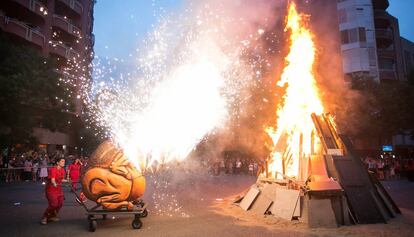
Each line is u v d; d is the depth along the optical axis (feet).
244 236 23.52
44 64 73.36
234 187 61.87
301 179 31.76
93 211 25.94
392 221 27.99
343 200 27.43
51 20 115.34
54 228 26.66
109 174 26.58
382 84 111.04
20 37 98.22
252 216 30.71
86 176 26.58
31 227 27.07
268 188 33.37
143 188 27.76
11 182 68.64
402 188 57.52
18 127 70.79
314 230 25.09
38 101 67.51
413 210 34.12
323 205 26.84
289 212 28.48
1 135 69.87
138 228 26.14
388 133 108.06
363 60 143.43
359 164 30.86
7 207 37.09
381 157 116.88
